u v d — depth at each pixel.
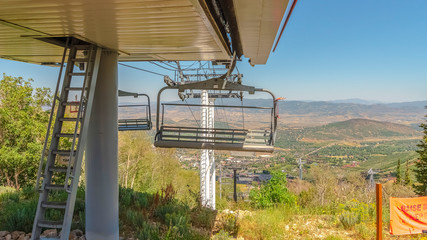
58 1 2.79
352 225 6.40
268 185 10.30
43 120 18.17
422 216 5.18
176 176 27.61
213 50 5.01
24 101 17.80
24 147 17.12
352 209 6.91
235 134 6.04
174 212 6.21
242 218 6.80
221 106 6.07
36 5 2.91
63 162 4.08
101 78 4.77
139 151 24.22
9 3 2.85
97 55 4.43
